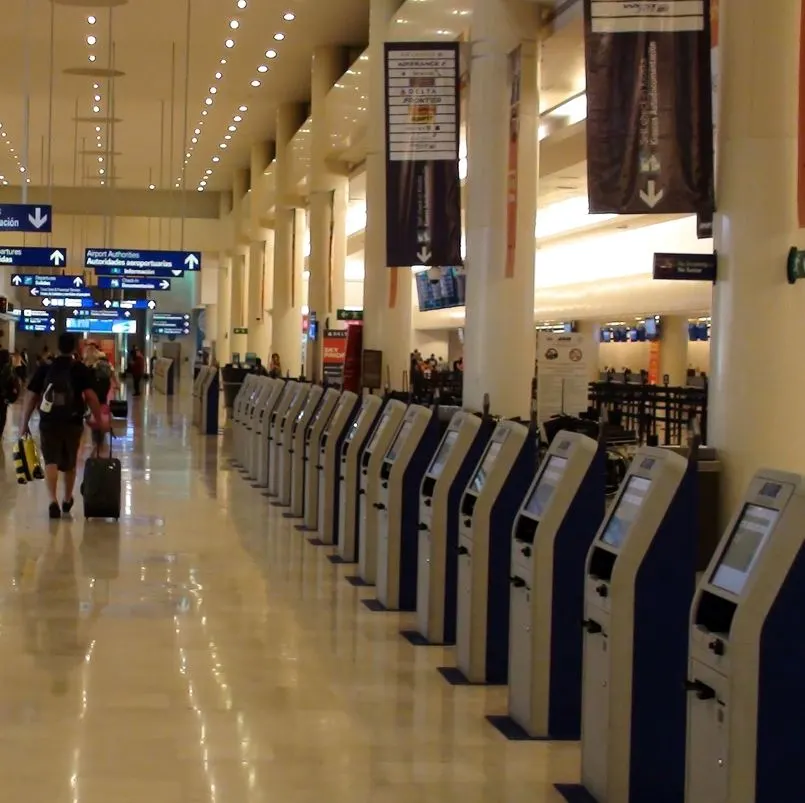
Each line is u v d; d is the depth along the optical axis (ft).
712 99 22.99
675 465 14.06
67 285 100.68
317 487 36.50
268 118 101.45
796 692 10.80
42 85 88.17
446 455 23.06
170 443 66.13
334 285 78.79
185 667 20.36
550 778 15.40
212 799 14.38
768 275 19.57
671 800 14.07
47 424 35.99
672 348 69.62
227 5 66.39
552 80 43.45
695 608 11.79
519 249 35.88
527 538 17.52
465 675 20.18
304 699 18.74
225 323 145.18
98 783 14.82
